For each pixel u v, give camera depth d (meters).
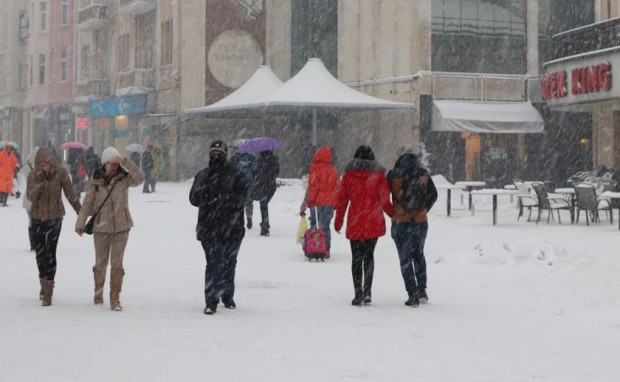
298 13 48.69
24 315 9.74
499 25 41.53
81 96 57.94
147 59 52.91
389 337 8.59
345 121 44.94
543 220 23.70
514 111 40.53
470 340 8.46
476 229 20.78
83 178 31.08
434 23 40.53
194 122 47.38
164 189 40.09
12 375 6.89
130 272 13.38
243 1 49.06
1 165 28.14
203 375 6.91
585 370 7.20
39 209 10.40
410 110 40.22
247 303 10.73
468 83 40.62
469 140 41.16
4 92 69.69
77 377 6.83
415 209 10.58
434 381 6.77
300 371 7.07
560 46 36.75
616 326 9.26
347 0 44.59
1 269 13.73
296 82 36.06
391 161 41.59
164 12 50.22
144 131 51.28
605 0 42.59
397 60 41.31
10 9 69.19
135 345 8.11
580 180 32.16
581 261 13.66
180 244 17.38
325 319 9.61
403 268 10.58
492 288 11.80
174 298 11.08
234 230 10.02
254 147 19.44
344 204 10.64
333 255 15.77
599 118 38.94
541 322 9.50
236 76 49.19
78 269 13.69
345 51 44.88
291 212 25.92
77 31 60.31
